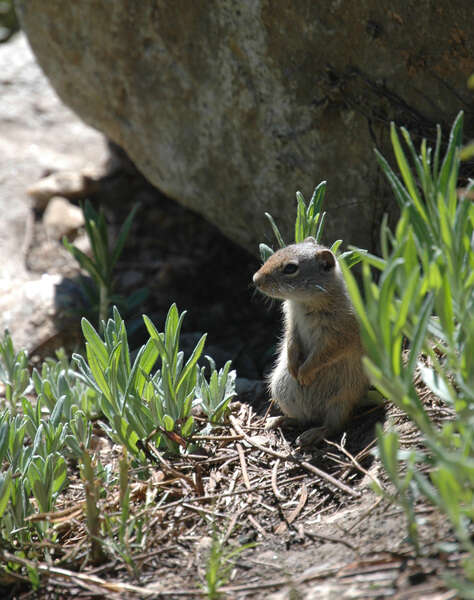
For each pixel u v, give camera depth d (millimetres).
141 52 11414
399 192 6156
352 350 7953
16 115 18250
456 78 8398
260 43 9750
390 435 5113
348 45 8977
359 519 6156
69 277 14039
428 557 5297
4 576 6184
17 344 11953
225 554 6031
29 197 15891
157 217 15812
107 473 7266
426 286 5473
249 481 7273
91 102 13000
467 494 4844
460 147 6074
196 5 10250
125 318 12953
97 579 5961
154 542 6410
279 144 10234
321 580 5453
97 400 8695
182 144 11781
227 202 11633
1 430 6660
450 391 5586
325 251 7895
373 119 9125
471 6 7957
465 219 5828
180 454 7688
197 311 13742
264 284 7984
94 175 16438
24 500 6836
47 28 12547
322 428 8023
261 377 11172
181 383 7797
